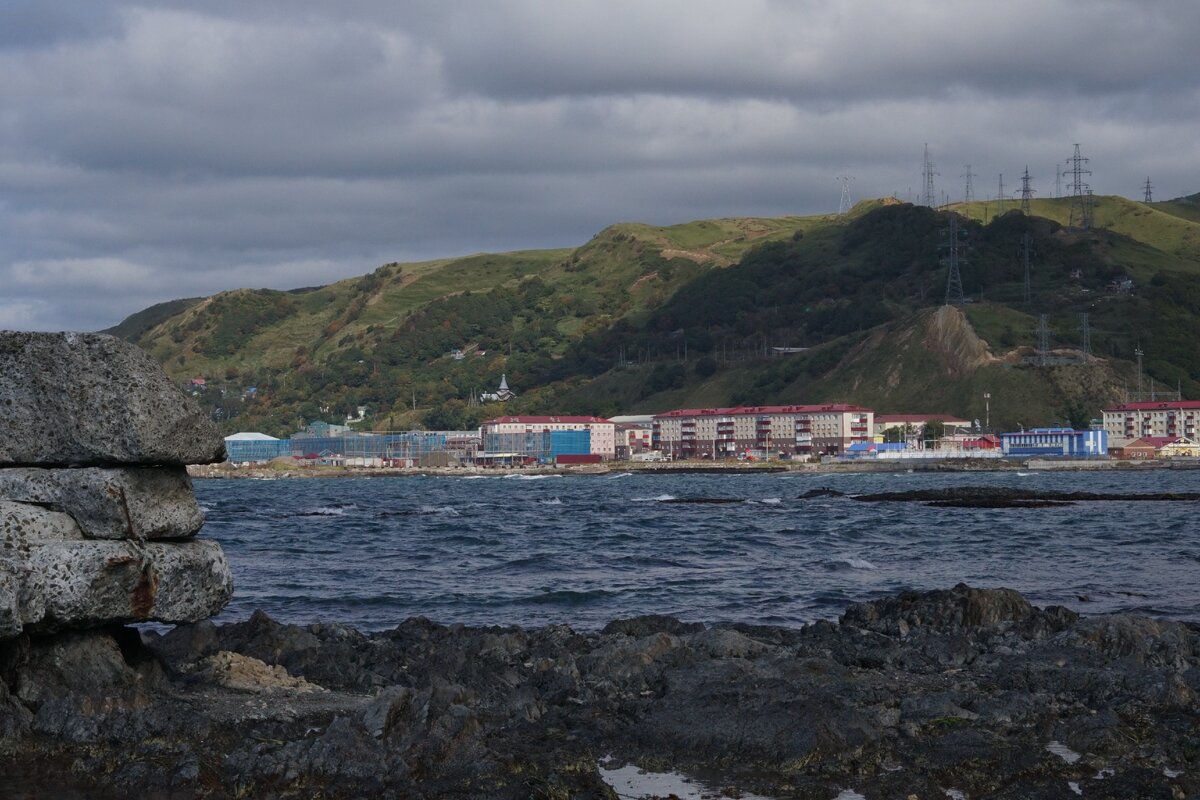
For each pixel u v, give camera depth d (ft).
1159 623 102.83
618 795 58.95
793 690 73.92
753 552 228.63
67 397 68.44
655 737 67.77
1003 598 112.57
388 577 179.93
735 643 91.09
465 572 188.24
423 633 107.24
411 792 57.31
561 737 68.28
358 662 90.99
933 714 71.87
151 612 68.49
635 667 85.05
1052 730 69.26
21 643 66.74
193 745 63.00
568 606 145.69
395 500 557.33
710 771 63.16
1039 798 58.18
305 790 57.88
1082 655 87.10
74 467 69.62
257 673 79.97
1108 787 59.16
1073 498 480.23
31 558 64.90
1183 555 216.54
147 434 68.08
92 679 68.49
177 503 71.15
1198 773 62.34
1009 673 82.48
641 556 215.72
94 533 68.18
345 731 61.77
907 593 118.32
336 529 314.35
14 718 64.59
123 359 68.54
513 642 98.68
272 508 462.19
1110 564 198.80
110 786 58.34
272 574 184.14
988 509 414.00
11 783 58.54
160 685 72.95
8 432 69.62
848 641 100.01
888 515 380.58
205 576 71.00
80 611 65.77
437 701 68.33
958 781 61.21
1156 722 71.87
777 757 64.23
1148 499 472.44
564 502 514.27
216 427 71.77
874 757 64.44
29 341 69.51
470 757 61.77
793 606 144.66
